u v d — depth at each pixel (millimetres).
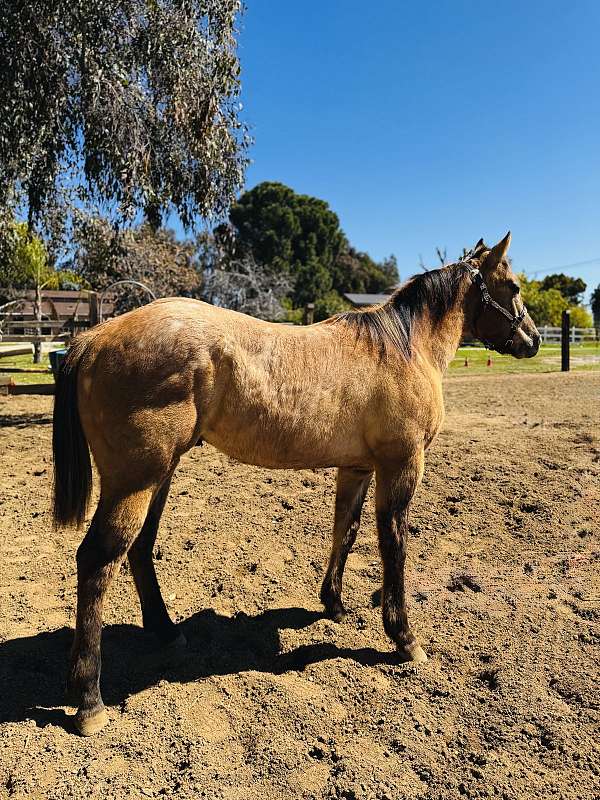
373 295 61469
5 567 4016
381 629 3479
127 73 9016
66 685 2725
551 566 4234
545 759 2439
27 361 18641
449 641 3309
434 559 4352
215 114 9641
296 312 37125
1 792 2180
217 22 9445
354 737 2545
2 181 9000
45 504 5266
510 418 9469
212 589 3875
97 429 2605
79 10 8289
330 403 2945
